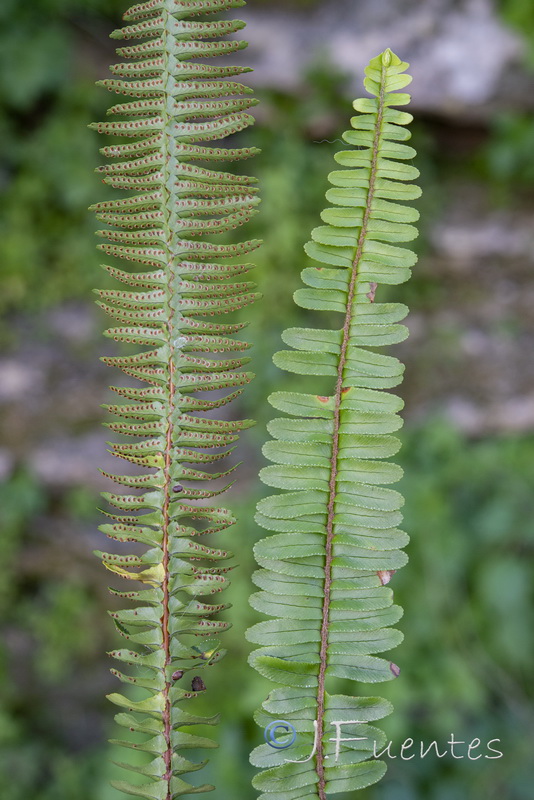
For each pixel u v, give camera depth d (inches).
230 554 49.3
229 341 48.9
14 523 165.3
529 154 175.3
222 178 48.1
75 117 175.0
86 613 166.7
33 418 167.0
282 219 165.2
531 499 155.0
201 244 48.5
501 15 168.7
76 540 166.2
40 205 174.2
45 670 166.1
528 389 170.2
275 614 50.9
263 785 50.2
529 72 170.4
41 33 173.9
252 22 170.7
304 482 51.2
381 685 129.9
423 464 161.3
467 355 173.3
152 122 48.1
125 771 119.3
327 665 51.1
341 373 51.8
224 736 125.2
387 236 51.9
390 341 51.7
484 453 161.9
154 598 49.4
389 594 50.8
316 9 171.9
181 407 48.9
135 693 156.9
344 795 124.2
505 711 139.1
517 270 176.9
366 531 50.9
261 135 171.3
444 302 176.7
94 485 165.8
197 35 47.5
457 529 151.5
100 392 168.9
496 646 142.1
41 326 172.7
